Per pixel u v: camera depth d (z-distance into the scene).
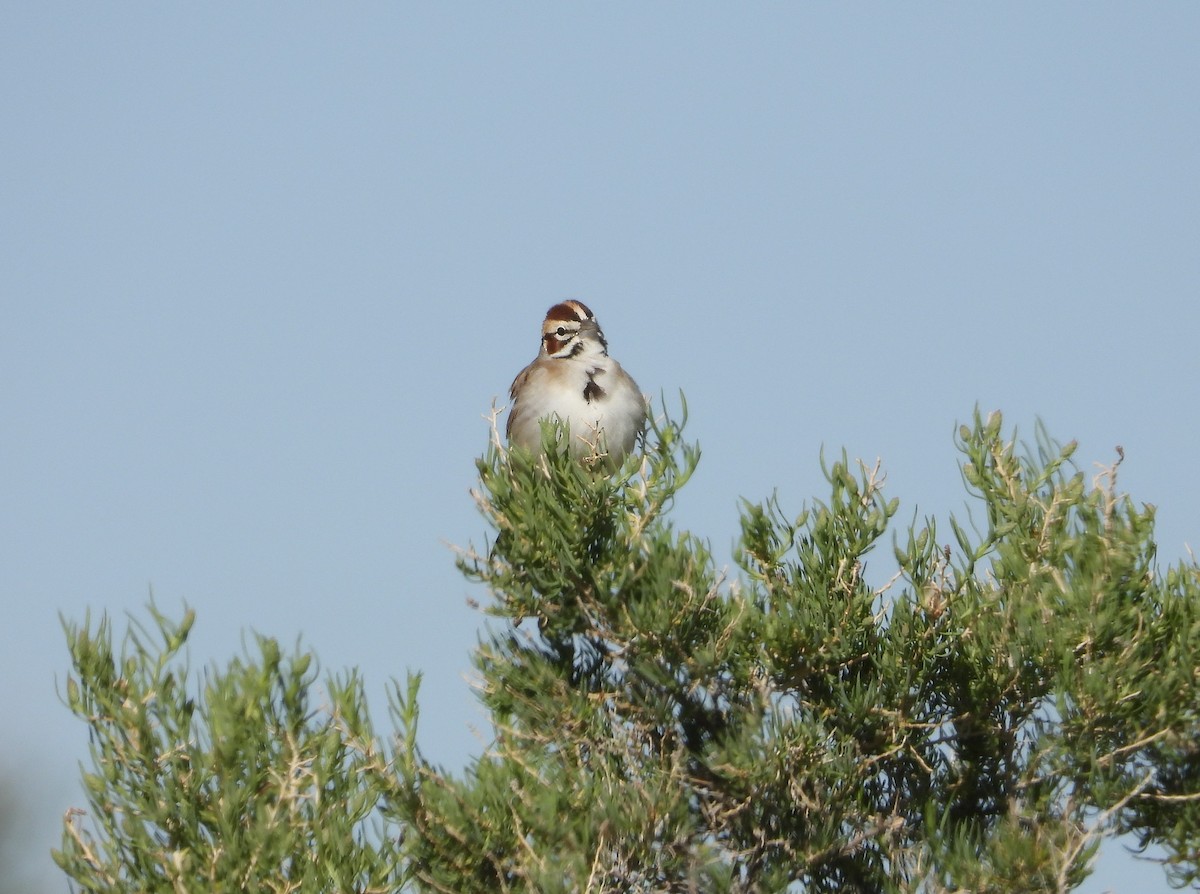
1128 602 11.98
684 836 11.37
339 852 11.02
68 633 11.34
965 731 12.30
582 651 12.69
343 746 11.45
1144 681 11.74
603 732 12.20
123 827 11.10
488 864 11.40
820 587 12.27
